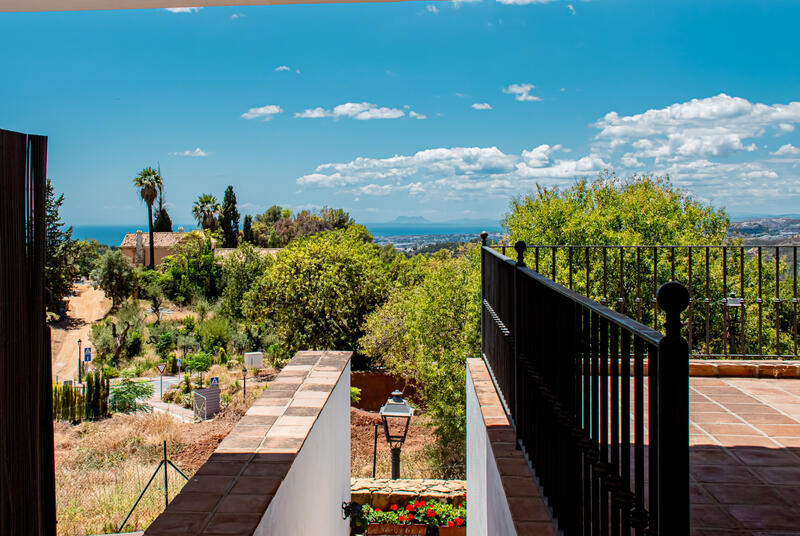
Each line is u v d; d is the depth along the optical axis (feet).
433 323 49.57
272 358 81.10
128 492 29.71
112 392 52.90
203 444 39.88
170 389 64.28
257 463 7.77
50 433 6.65
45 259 6.50
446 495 24.14
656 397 2.98
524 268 7.61
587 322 4.92
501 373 9.98
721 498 6.29
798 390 10.71
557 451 5.86
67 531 24.44
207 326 92.22
